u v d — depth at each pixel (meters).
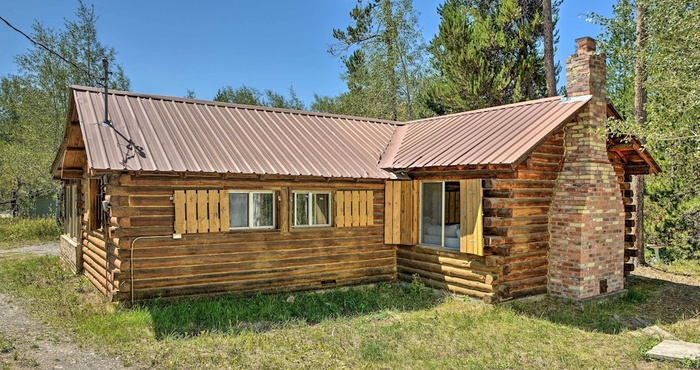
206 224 9.78
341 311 9.78
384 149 13.23
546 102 11.71
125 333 7.78
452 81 23.31
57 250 18.64
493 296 10.03
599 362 7.29
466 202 10.41
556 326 9.05
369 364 6.86
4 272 13.05
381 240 12.27
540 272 10.79
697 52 10.56
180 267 9.66
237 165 9.93
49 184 25.81
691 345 7.88
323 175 10.70
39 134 24.36
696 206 16.02
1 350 7.03
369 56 30.17
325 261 11.41
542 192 10.73
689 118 11.10
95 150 8.94
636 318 9.77
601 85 10.97
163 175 9.30
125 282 9.09
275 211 10.82
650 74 12.84
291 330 8.35
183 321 8.50
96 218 11.23
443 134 12.80
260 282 10.55
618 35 15.04
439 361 7.13
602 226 10.80
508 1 22.17
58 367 6.46
